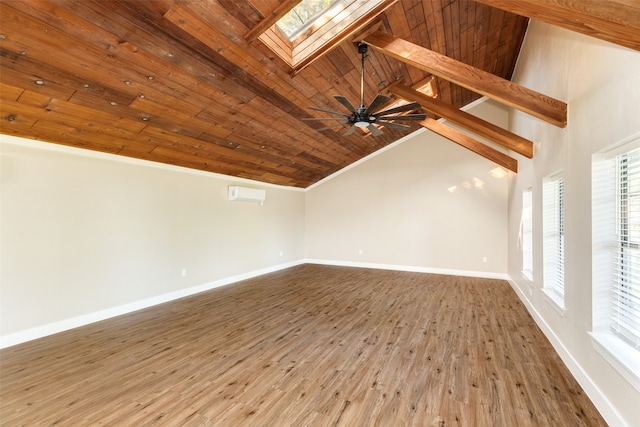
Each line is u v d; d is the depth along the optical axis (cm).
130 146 376
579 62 241
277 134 470
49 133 308
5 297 293
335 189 779
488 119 644
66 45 222
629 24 149
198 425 189
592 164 217
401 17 317
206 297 477
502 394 224
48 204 322
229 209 571
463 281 592
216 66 293
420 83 484
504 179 623
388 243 721
